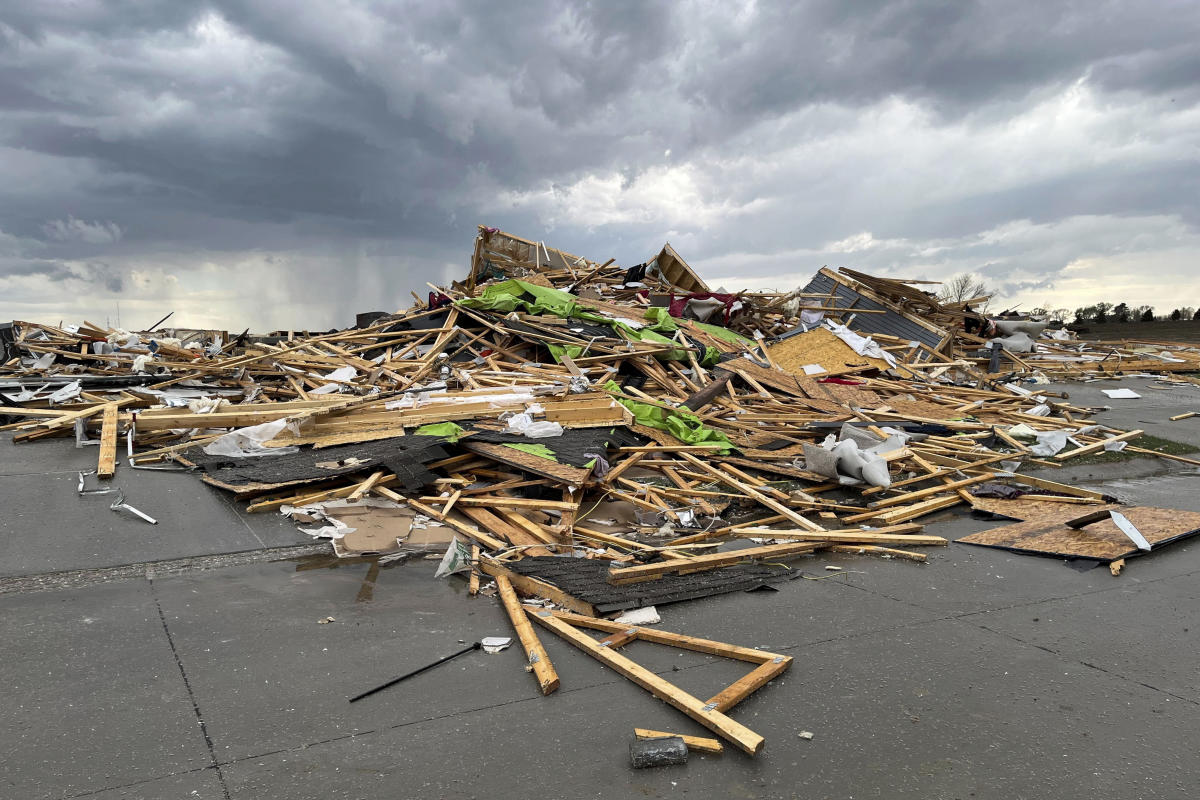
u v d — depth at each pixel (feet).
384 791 10.18
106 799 9.80
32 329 53.16
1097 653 15.23
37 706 11.95
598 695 13.08
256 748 11.10
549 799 10.11
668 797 10.21
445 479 25.72
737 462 31.24
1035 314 95.25
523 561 19.74
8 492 23.02
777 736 11.84
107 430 28.94
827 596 18.51
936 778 10.78
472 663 14.25
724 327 61.16
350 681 13.29
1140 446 39.58
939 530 25.29
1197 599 18.48
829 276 76.02
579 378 38.96
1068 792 10.52
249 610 16.24
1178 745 11.80
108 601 16.25
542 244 71.05
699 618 16.89
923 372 56.95
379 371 44.04
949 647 15.40
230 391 41.60
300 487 24.35
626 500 26.68
